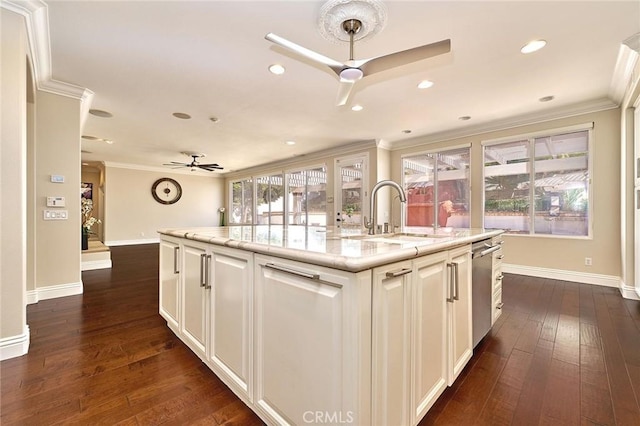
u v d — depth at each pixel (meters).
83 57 2.52
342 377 0.99
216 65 2.67
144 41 2.29
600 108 3.62
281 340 1.24
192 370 1.77
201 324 1.82
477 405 1.47
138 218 8.47
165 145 5.89
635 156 3.09
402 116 4.13
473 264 1.92
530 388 1.61
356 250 1.14
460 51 2.45
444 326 1.53
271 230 2.34
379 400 1.06
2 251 1.85
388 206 5.75
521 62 2.63
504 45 2.35
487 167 4.68
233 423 1.34
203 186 9.84
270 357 1.30
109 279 4.12
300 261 1.14
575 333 2.30
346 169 6.18
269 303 1.31
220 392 1.56
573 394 1.55
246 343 1.44
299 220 7.43
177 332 2.14
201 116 4.09
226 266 1.58
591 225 3.75
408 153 5.60
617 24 2.08
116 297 3.27
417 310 1.29
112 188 8.01
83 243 5.09
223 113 3.96
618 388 1.60
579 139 3.88
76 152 3.28
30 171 2.98
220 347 1.64
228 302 1.57
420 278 1.32
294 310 1.18
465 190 4.94
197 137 5.27
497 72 2.82
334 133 5.04
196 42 2.30
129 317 2.66
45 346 2.08
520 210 4.36
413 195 5.63
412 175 5.63
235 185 9.89
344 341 0.99
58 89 3.09
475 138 4.74
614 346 2.08
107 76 2.88
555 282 3.87
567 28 2.13
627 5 1.89
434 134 5.09
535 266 4.19
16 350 1.91
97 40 2.27
